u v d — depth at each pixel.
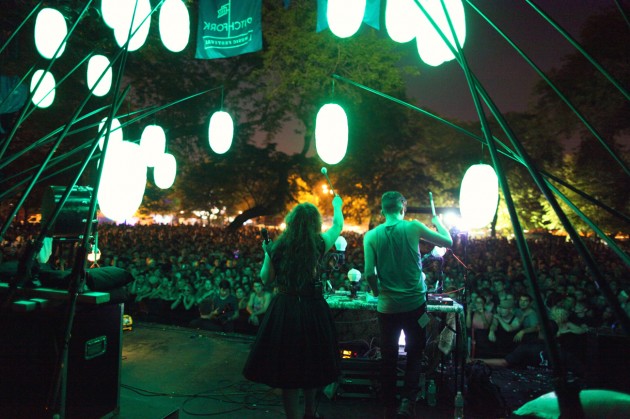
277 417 3.82
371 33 20.94
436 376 4.68
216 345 5.69
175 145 20.73
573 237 1.04
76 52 8.29
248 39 4.93
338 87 21.61
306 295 2.87
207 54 5.02
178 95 19.03
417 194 35.03
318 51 20.95
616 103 16.80
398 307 3.49
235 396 4.22
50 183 8.82
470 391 4.25
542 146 30.12
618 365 4.21
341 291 4.80
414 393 3.48
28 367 2.29
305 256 2.86
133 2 3.05
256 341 2.89
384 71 21.34
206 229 34.44
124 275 2.73
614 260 13.62
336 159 3.21
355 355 5.00
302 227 2.90
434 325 4.80
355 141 28.55
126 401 2.96
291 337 2.79
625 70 16.62
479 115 1.29
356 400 4.35
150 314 9.49
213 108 21.19
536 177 1.16
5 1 5.99
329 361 2.83
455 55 1.44
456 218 4.36
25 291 2.34
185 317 9.22
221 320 7.87
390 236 3.55
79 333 2.46
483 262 14.83
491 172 2.66
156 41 12.57
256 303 8.28
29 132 11.33
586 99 18.03
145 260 12.87
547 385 5.27
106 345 2.65
